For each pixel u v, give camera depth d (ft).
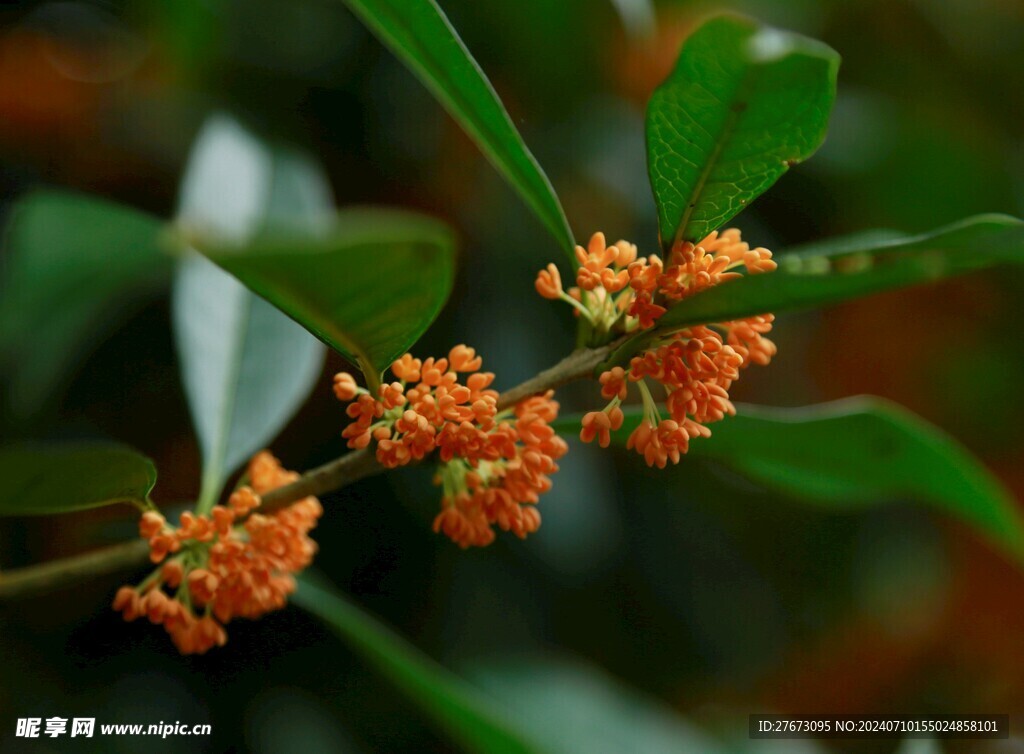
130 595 1.58
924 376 3.16
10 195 2.33
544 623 2.49
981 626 3.27
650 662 2.74
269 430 1.79
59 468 1.48
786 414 1.71
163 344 2.28
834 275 1.42
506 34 2.54
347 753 2.28
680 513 2.83
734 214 1.52
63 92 2.38
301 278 1.40
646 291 1.51
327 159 2.52
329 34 2.52
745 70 1.44
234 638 2.28
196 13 2.45
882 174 2.87
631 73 2.66
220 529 1.58
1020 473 3.17
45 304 1.78
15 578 1.57
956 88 3.05
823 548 3.13
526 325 2.51
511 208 2.56
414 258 1.38
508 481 1.56
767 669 3.07
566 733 2.17
